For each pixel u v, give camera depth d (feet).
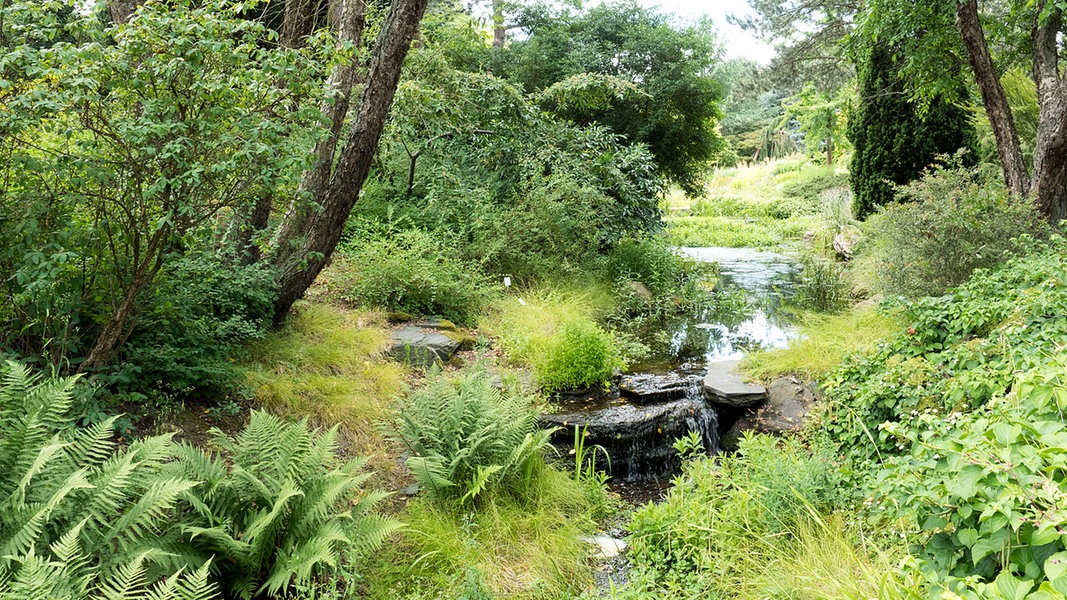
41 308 13.01
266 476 12.21
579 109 48.37
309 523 11.81
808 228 70.03
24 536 9.02
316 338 21.85
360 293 26.27
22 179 12.99
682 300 36.96
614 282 36.83
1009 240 23.95
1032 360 11.93
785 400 20.97
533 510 15.17
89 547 9.87
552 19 52.54
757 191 112.57
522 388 21.34
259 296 19.35
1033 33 28.25
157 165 13.42
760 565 12.15
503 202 36.91
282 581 10.91
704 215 99.25
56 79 12.54
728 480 14.71
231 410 15.80
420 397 16.46
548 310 29.45
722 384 22.07
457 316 27.40
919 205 26.53
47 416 10.76
